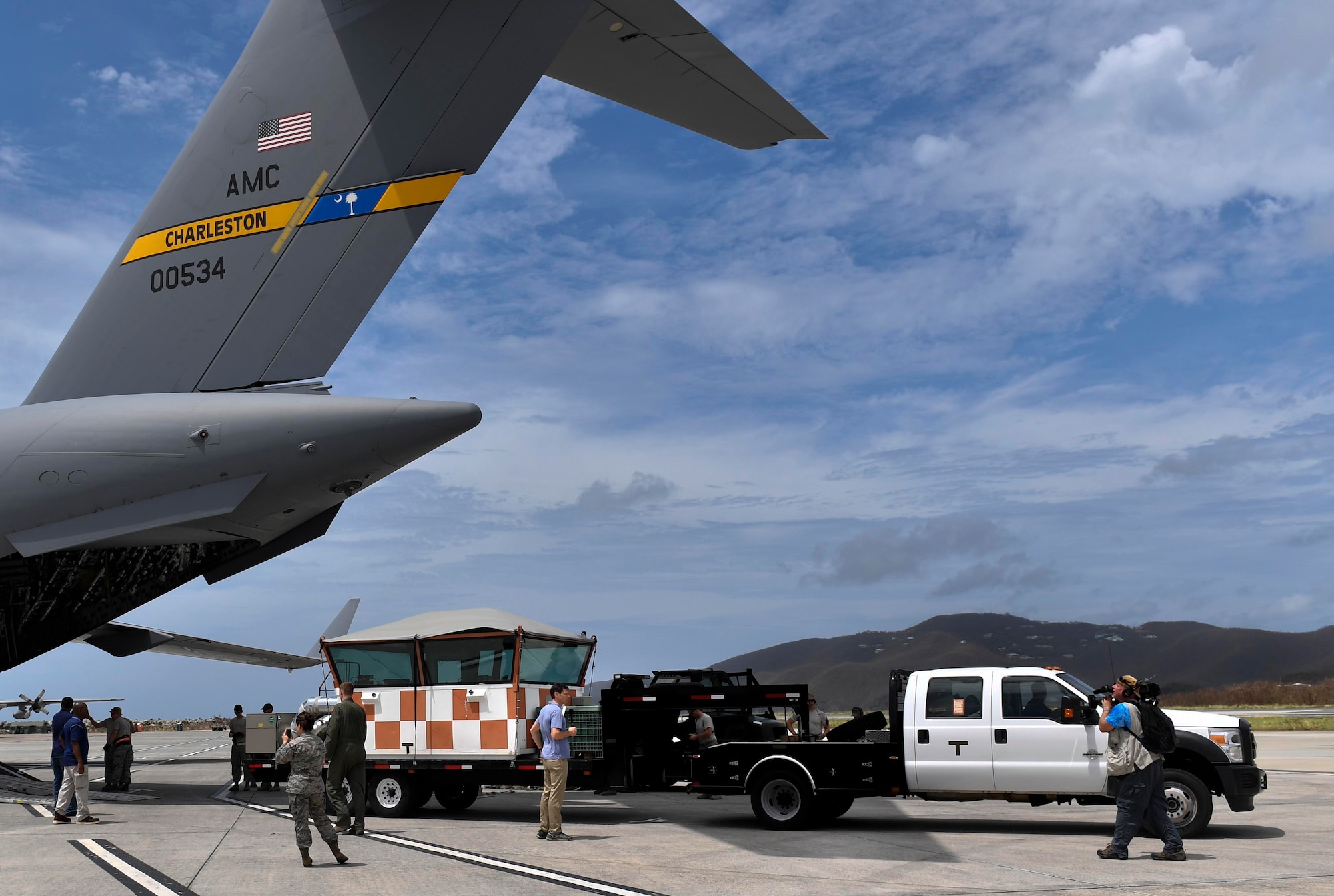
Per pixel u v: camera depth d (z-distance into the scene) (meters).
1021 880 7.92
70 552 13.91
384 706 13.07
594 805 15.00
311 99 10.96
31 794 15.37
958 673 11.32
